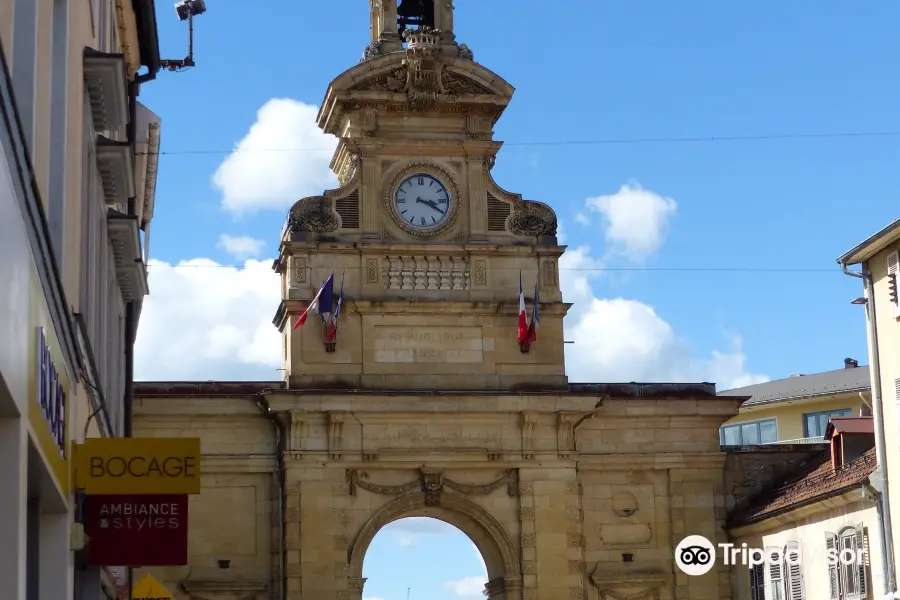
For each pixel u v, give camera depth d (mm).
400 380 54562
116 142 28797
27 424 15875
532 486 54625
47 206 19828
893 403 45000
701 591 55844
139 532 24328
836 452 51969
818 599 49562
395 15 57938
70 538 22531
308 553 52906
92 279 27844
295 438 53469
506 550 54281
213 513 53531
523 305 54969
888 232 44344
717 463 56812
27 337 15688
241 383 55000
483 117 56875
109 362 34156
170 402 53719
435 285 55469
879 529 44719
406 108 56281
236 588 52875
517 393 54500
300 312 54344
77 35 23281
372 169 55875
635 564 55750
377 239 55312
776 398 86562
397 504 53844
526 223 56375
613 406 56406
